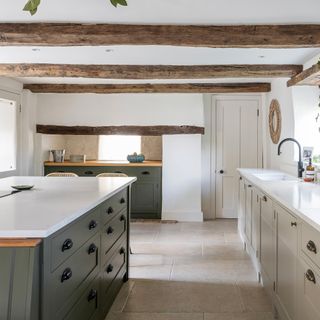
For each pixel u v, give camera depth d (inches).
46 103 245.0
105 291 104.0
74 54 151.9
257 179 146.3
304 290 77.5
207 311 111.6
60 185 123.6
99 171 245.0
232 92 225.8
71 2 96.7
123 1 70.2
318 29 112.4
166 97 242.8
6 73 171.5
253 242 148.4
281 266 98.9
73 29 111.6
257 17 107.0
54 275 65.9
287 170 180.7
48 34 111.6
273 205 108.6
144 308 113.3
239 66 168.9
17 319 57.5
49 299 63.7
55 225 63.9
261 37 113.2
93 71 172.2
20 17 107.3
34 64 170.9
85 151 275.9
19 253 58.6
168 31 113.0
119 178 146.6
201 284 132.3
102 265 100.3
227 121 251.0
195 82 223.0
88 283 87.0
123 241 129.8
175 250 174.9
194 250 174.7
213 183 253.3
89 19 108.8
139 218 247.3
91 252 88.7
